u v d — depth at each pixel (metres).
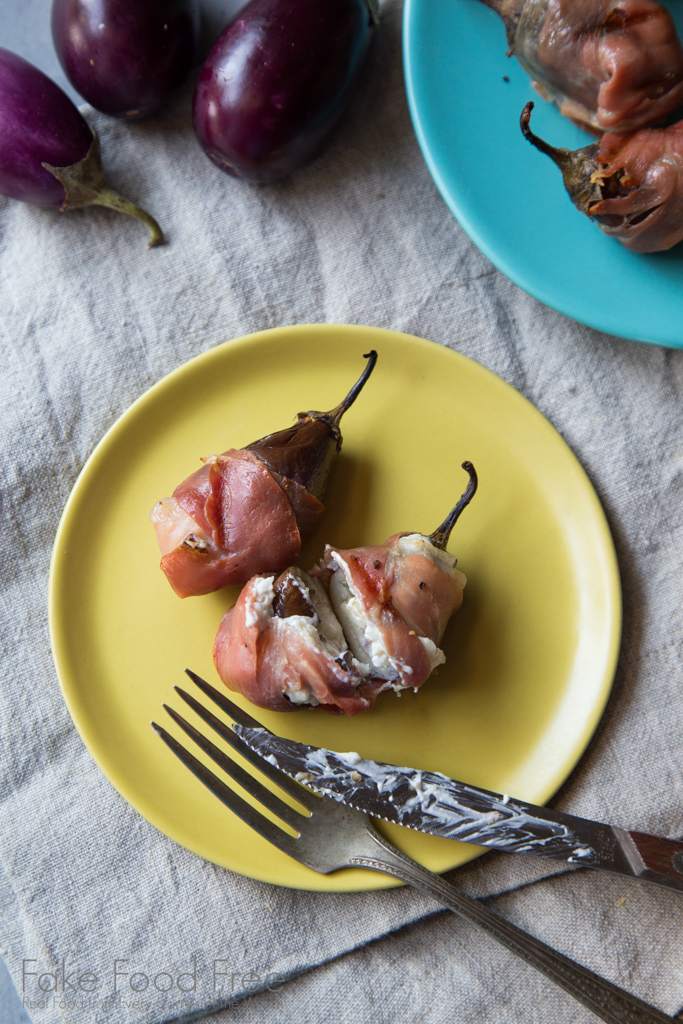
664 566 0.40
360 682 0.37
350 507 0.41
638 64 0.37
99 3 0.39
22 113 0.39
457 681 0.39
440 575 0.37
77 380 0.42
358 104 0.43
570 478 0.40
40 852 0.40
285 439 0.38
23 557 0.41
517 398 0.41
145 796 0.39
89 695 0.40
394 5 0.43
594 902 0.39
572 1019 0.38
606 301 0.40
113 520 0.41
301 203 0.43
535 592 0.40
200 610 0.40
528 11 0.38
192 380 0.41
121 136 0.43
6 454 0.42
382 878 0.38
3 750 0.40
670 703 0.40
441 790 0.38
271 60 0.38
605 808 0.39
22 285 0.43
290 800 0.39
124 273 0.43
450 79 0.40
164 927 0.39
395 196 0.43
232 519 0.37
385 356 0.41
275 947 0.39
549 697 0.39
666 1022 0.36
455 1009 0.38
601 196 0.38
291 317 0.42
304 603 0.37
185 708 0.40
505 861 0.39
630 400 0.41
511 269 0.40
